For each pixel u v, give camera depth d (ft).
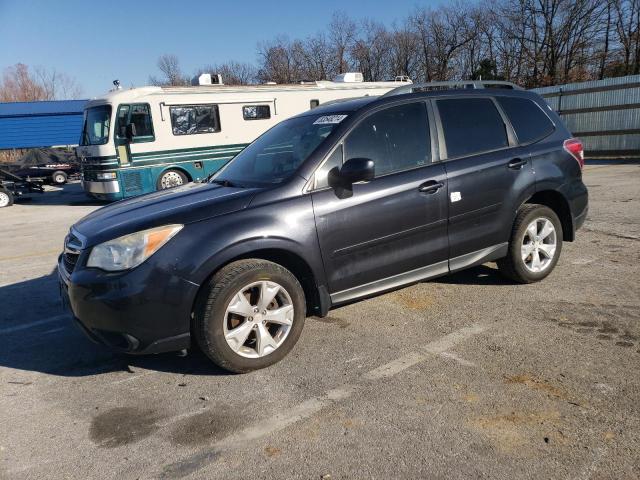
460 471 8.05
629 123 53.42
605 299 14.64
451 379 10.83
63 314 16.51
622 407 9.46
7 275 21.76
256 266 11.28
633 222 24.04
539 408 9.59
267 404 10.34
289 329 11.94
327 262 12.14
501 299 15.10
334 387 10.82
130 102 42.52
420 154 13.64
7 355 13.51
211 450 8.98
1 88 173.88
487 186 14.37
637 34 103.65
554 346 11.98
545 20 114.21
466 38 136.56
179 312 10.78
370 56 148.77
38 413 10.52
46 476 8.53
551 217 15.96
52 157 71.36
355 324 14.03
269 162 13.67
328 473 8.21
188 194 12.92
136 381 11.66
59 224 36.83
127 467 8.65
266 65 155.94
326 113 14.14
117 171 42.70
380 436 9.05
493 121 15.12
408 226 13.12
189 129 45.14
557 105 59.82
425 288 16.43
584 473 7.87
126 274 10.55
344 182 12.09
